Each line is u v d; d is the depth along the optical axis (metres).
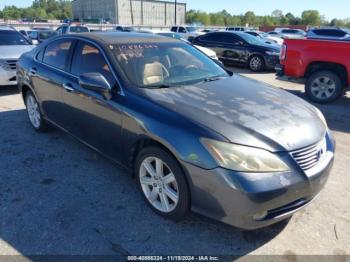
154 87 3.31
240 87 3.56
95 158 4.22
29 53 5.17
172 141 2.68
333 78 6.93
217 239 2.79
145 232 2.86
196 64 4.00
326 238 2.82
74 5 76.19
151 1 70.25
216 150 2.50
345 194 3.47
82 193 3.44
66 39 4.26
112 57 3.50
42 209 3.16
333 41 6.77
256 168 2.46
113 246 2.70
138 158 3.12
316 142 2.76
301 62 7.18
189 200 2.75
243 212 2.46
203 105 2.96
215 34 13.92
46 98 4.50
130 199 3.33
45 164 4.06
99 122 3.50
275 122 2.79
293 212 2.66
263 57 12.48
